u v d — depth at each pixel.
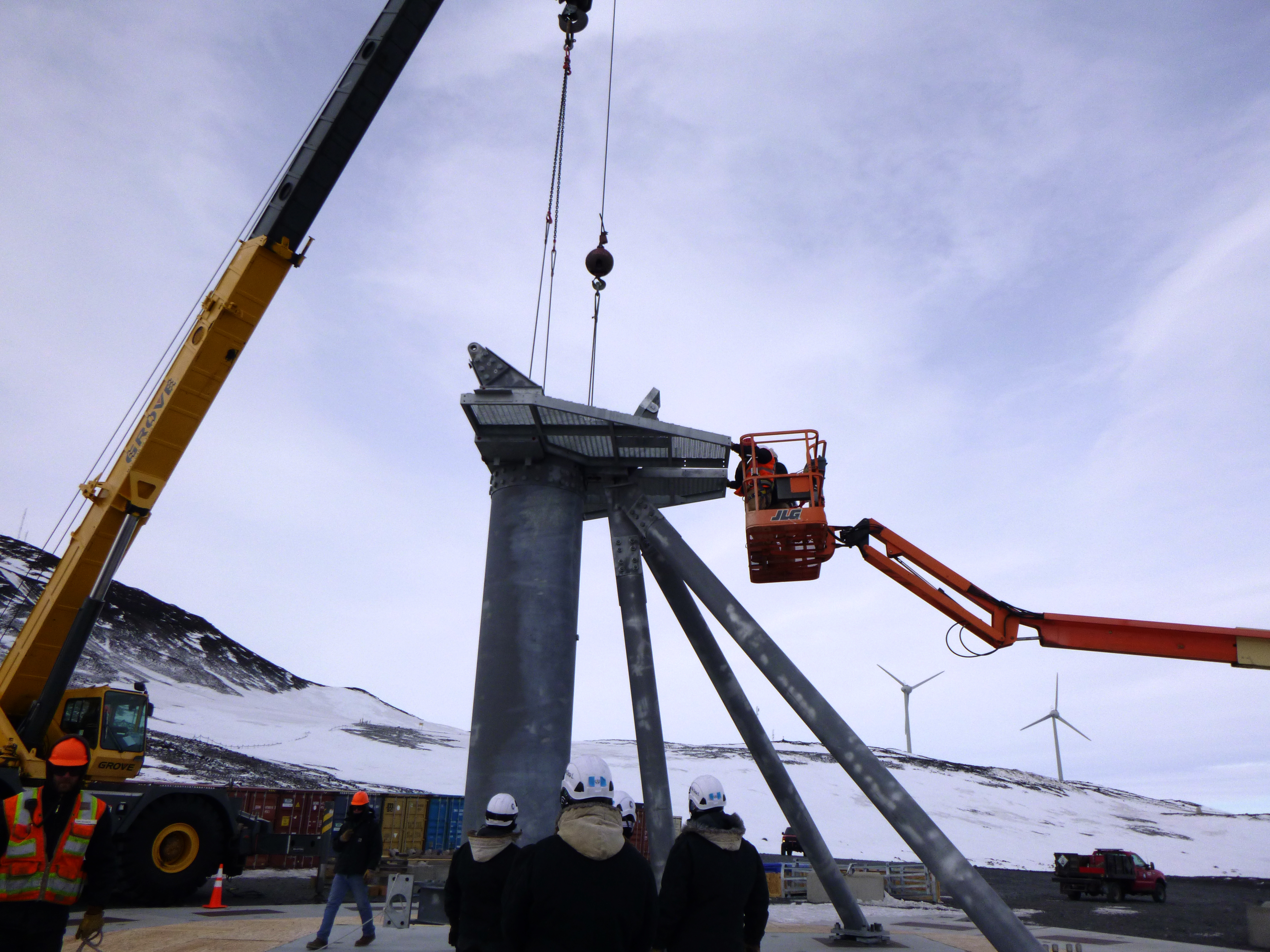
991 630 11.25
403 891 12.14
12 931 4.33
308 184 14.27
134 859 14.31
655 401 11.49
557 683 10.55
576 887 3.57
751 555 11.70
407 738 90.12
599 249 12.89
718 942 4.41
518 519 11.12
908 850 56.38
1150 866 27.69
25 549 118.75
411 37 13.94
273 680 143.50
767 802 69.31
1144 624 10.77
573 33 14.12
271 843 19.30
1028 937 7.69
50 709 13.29
